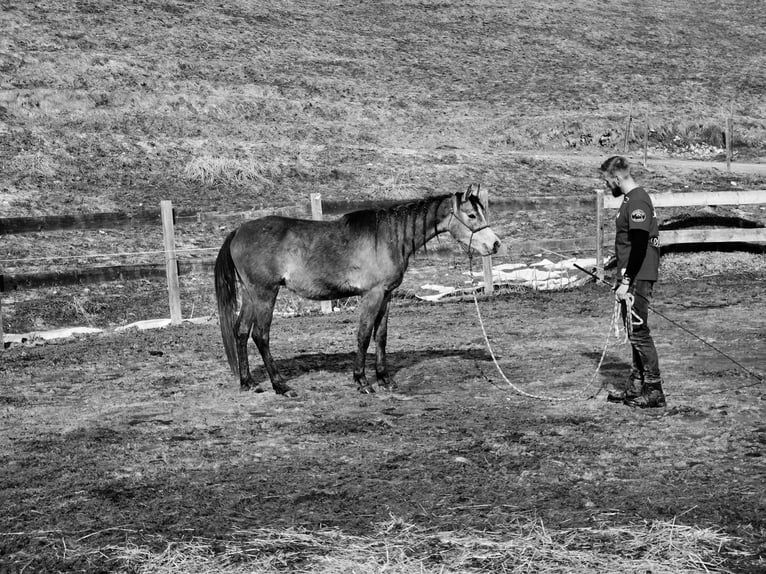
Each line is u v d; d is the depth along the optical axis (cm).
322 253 796
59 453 659
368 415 752
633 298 725
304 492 570
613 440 668
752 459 620
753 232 1597
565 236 1783
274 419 743
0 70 2752
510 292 1436
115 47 3206
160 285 1455
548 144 2928
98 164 2023
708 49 4297
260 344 823
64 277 1185
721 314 1193
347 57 3625
